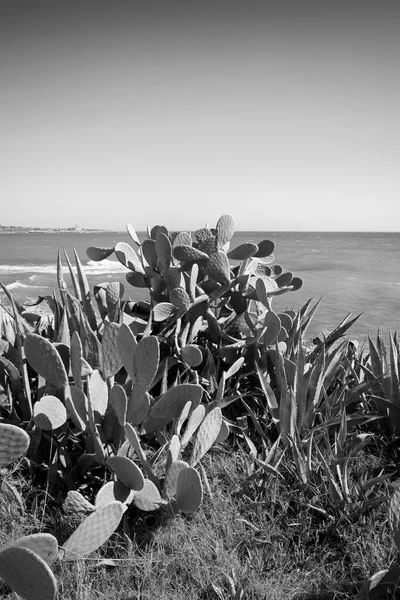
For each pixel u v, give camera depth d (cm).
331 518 182
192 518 186
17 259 5438
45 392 225
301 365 237
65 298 262
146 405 195
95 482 204
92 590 153
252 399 271
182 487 168
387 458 238
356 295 2470
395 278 3634
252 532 180
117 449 203
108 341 202
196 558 166
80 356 192
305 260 5844
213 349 295
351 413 278
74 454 217
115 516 156
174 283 270
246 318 285
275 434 248
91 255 322
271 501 193
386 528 181
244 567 164
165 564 162
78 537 150
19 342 227
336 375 304
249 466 211
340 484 205
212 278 281
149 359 186
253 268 313
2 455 149
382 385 258
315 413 240
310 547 177
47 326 305
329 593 157
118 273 3462
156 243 276
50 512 182
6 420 214
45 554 136
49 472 192
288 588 158
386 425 258
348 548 173
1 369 233
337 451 214
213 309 332
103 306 301
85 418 196
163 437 219
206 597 156
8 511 175
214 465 218
